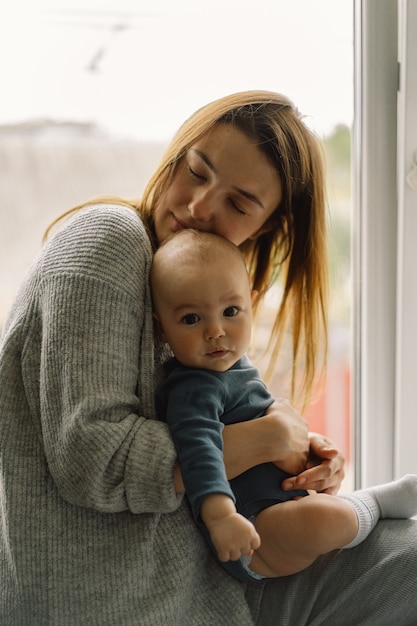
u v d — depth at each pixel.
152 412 1.00
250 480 1.05
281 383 1.36
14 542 0.97
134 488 0.93
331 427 1.62
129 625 0.96
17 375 1.00
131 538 0.97
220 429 0.97
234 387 1.05
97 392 0.92
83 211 1.06
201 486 0.90
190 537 1.02
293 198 1.17
